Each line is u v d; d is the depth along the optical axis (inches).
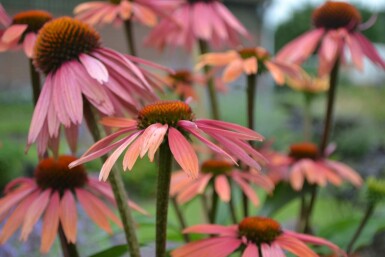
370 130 80.5
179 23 25.0
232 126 16.0
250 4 161.6
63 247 18.3
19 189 19.0
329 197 49.7
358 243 21.9
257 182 22.6
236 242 17.6
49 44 17.1
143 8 24.0
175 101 16.2
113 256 18.2
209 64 23.8
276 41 207.2
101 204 18.8
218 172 22.2
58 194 18.5
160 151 15.6
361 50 23.8
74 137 18.2
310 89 37.8
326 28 24.6
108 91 17.1
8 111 105.6
